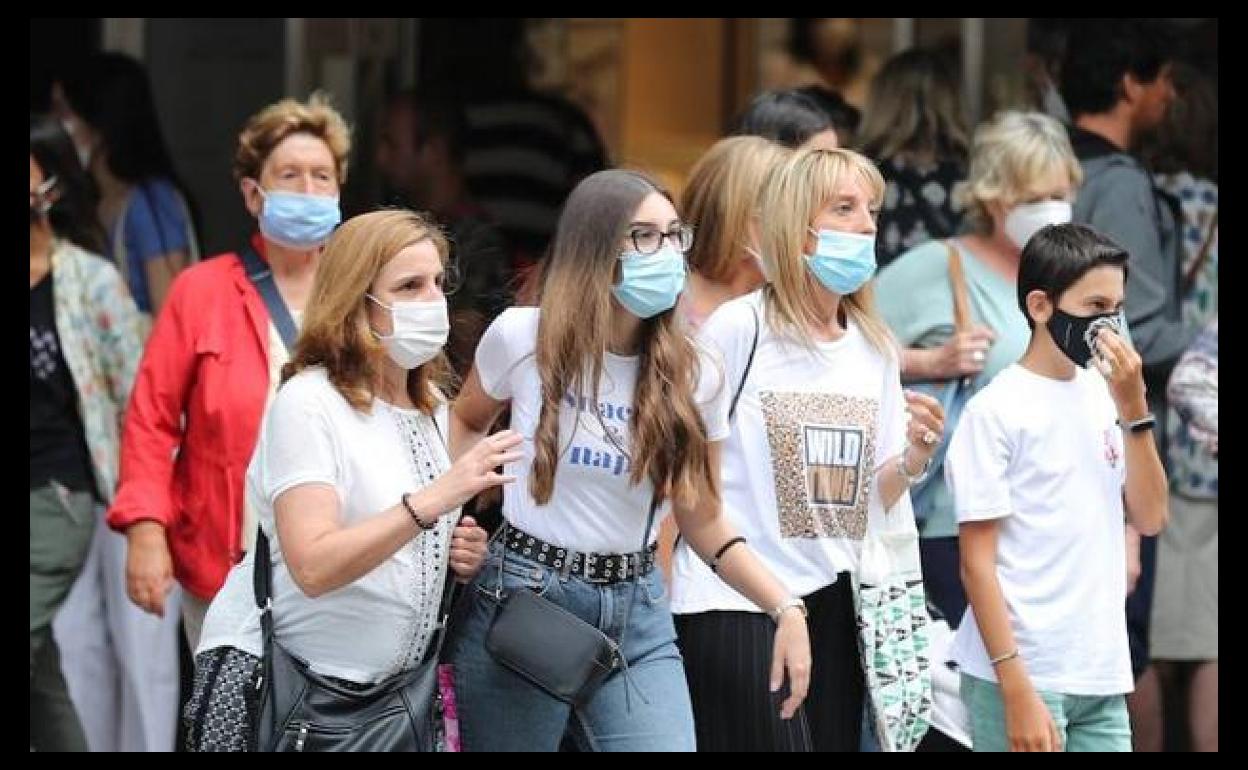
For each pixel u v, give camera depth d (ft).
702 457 54.13
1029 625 58.65
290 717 51.29
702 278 63.00
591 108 92.58
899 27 90.22
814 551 57.98
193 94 91.71
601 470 53.42
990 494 58.44
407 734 51.75
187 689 78.38
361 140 91.50
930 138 77.10
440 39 92.27
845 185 57.72
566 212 53.62
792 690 54.90
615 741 53.88
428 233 51.75
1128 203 75.25
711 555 55.83
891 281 71.36
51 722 76.48
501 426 56.49
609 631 53.88
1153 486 59.72
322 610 51.49
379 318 51.37
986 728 59.72
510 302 67.77
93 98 82.53
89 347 74.28
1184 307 79.51
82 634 77.00
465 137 88.22
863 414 58.18
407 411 52.37
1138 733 80.79
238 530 64.85
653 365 53.62
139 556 64.75
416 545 51.78
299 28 91.45
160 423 65.36
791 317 57.57
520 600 53.62
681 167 93.20
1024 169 69.56
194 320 65.31
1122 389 58.65
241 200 91.86
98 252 75.61
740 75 92.84
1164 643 79.87
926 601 67.62
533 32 92.58
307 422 50.70
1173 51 79.20
